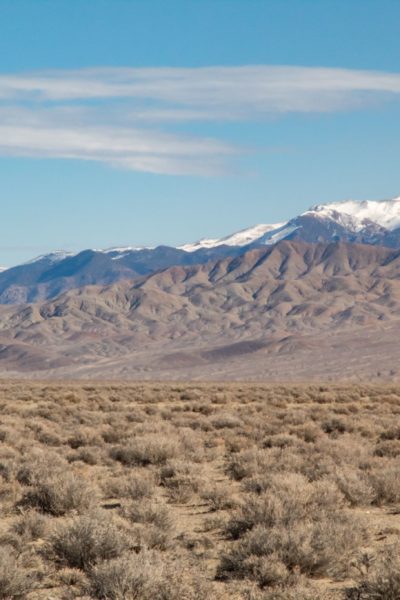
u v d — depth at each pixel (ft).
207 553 71.05
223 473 122.93
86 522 68.74
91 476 116.57
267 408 246.88
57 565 66.80
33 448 134.51
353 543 70.74
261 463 119.55
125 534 71.41
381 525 84.07
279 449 134.21
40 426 180.65
